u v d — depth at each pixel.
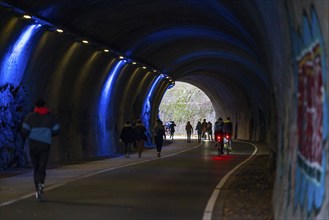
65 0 20.91
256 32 18.77
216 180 19.39
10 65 21.47
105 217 11.82
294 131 9.15
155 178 19.91
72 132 29.08
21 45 21.56
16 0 18.91
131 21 28.02
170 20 30.14
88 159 29.91
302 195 8.07
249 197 14.85
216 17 26.52
